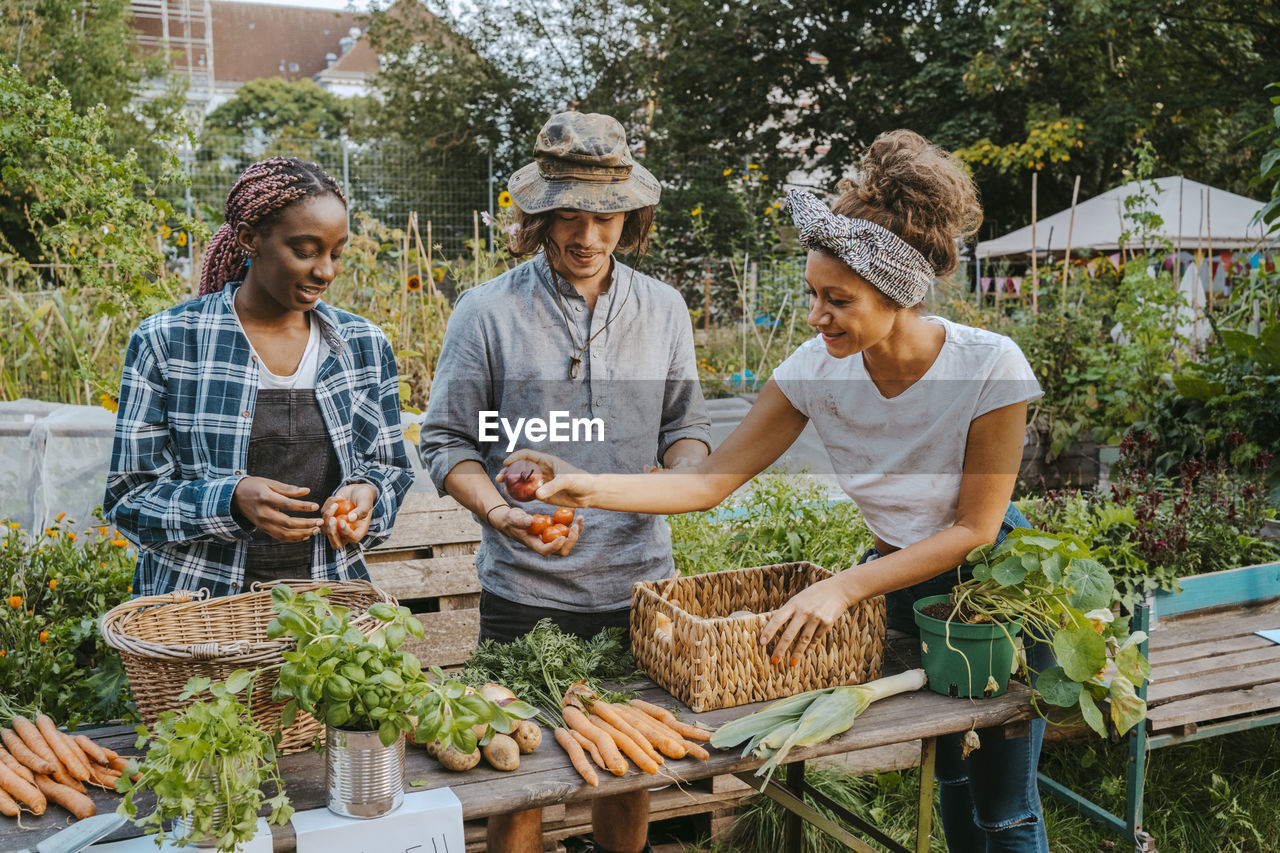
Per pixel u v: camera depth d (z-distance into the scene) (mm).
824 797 2711
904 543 2125
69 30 19531
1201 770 3342
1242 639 3217
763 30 19406
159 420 1949
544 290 2250
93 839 1400
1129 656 1893
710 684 1837
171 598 1788
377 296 5898
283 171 1838
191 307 1992
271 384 2008
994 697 1928
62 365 5090
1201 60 17047
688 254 12938
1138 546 3369
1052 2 16156
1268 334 4527
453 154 20781
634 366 2295
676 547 3771
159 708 1575
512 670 1883
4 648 2711
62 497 3570
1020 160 16641
